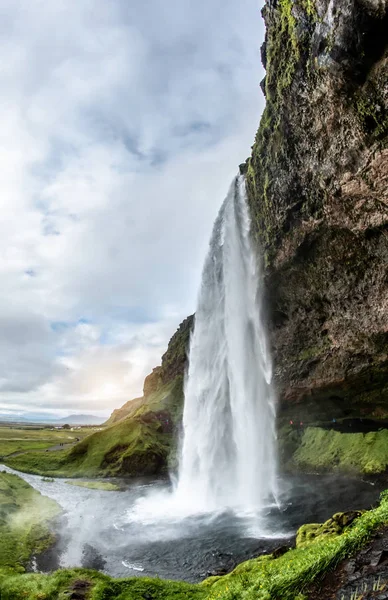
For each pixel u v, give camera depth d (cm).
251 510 3136
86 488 4334
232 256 4550
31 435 11025
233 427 4500
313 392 4097
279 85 2602
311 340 3872
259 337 4359
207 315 5275
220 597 1238
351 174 2289
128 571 2020
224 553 2189
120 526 2855
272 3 2675
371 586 972
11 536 2405
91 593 1321
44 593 1305
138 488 4378
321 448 4203
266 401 4450
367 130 2033
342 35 1800
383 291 2852
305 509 2917
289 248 3319
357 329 3250
